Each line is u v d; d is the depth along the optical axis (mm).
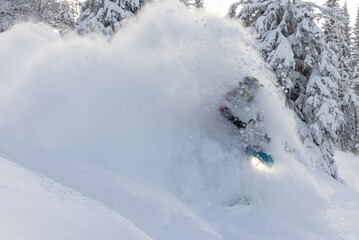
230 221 4508
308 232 4508
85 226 2357
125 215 3598
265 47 13336
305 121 14203
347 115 35312
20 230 1889
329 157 13859
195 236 3676
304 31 13562
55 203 2588
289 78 13398
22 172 3209
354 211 5777
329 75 14109
